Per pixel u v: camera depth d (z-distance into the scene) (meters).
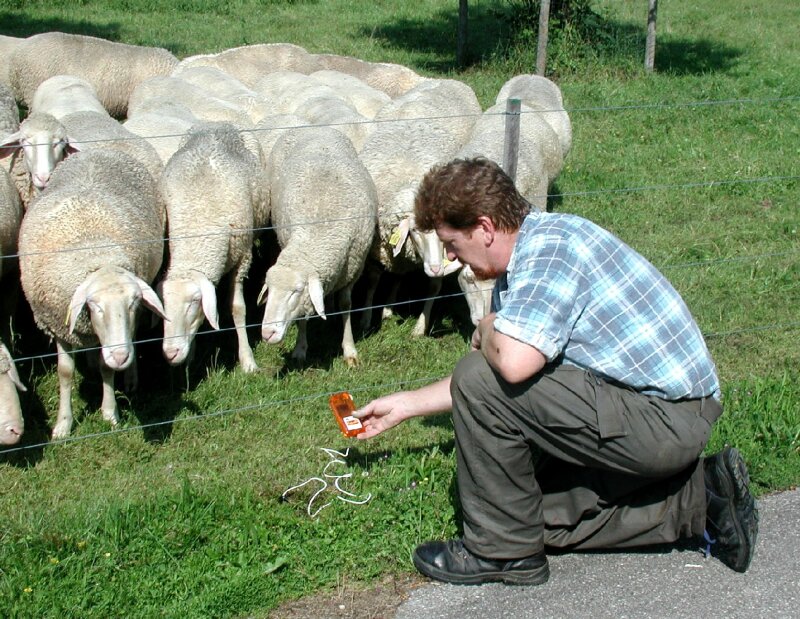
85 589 3.58
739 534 3.52
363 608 3.50
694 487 3.56
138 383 5.80
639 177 9.20
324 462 4.57
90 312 5.09
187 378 5.57
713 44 16.47
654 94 12.69
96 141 6.62
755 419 4.67
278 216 6.78
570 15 14.28
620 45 14.46
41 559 3.73
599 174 9.26
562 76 13.70
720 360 5.66
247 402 5.44
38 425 5.27
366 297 7.06
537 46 13.17
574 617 3.41
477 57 14.99
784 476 4.24
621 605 3.47
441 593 3.57
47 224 5.53
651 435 3.29
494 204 3.18
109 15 17.98
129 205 5.91
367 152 7.20
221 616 3.46
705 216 8.26
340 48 15.65
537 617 3.41
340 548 3.80
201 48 15.46
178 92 9.28
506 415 3.32
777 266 7.12
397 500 4.06
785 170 9.42
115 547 3.79
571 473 3.63
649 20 13.82
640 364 3.29
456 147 7.52
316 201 6.35
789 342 5.93
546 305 3.10
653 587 3.56
